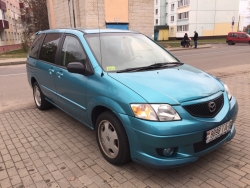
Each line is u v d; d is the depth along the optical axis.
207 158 3.20
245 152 3.33
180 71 3.40
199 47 26.11
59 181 2.81
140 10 23.83
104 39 3.77
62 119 4.80
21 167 3.12
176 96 2.66
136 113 2.60
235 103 3.25
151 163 2.60
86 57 3.44
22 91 7.38
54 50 4.41
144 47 4.04
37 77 5.04
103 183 2.75
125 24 23.34
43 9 33.81
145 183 2.73
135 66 3.49
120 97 2.76
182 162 2.58
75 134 4.08
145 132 2.54
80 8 22.16
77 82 3.49
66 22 25.00
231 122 3.04
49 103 5.29
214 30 50.22
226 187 2.62
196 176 2.83
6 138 4.01
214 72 9.78
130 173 2.91
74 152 3.47
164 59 3.92
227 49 23.45
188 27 50.38
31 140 3.90
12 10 46.78
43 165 3.15
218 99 2.96
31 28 35.31
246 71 9.83
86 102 3.35
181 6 52.38
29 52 5.73
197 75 3.32
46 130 4.28
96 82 3.15
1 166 3.16
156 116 2.53
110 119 2.93
